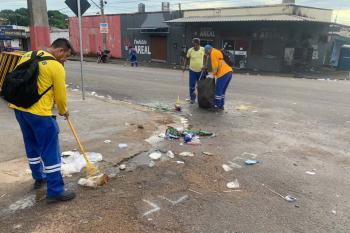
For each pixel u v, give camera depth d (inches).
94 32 1610.5
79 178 187.3
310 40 1055.0
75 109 350.3
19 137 251.0
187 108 385.1
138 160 216.8
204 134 275.3
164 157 223.6
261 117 348.8
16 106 154.3
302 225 149.9
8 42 1346.0
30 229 141.9
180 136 267.7
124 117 323.0
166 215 154.4
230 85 604.7
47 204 161.0
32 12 467.8
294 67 1015.0
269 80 725.9
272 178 196.9
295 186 187.5
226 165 213.0
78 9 386.0
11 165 201.9
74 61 1341.0
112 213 154.6
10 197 166.2
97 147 235.1
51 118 155.2
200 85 374.6
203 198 170.7
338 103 438.0
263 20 893.8
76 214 153.0
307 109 394.6
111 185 181.6
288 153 240.2
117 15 1471.5
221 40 1091.9
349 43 1178.0
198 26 1154.0
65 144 239.0
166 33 1262.3
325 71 1030.4
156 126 295.7
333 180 196.5
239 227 146.9
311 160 227.6
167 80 664.4
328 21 1055.0
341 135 288.5
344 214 159.9
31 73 147.6
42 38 478.3
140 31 1371.8
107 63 1268.5
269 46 981.2
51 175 158.4
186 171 202.7
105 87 556.7
